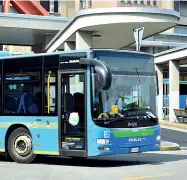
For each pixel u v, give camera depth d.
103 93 11.56
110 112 11.62
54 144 12.20
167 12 18.48
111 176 10.23
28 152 12.89
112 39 23.38
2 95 13.32
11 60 13.20
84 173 10.77
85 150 11.59
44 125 12.41
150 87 12.58
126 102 11.97
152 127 12.35
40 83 12.56
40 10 42.12
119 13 18.55
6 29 31.25
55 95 12.23
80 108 11.73
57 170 11.38
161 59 31.77
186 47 27.64
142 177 10.02
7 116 13.18
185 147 18.28
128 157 14.91
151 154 15.99
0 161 13.67
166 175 10.32
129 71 12.20
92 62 11.41
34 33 32.94
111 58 11.93
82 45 20.53
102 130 11.42
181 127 27.34
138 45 16.36
